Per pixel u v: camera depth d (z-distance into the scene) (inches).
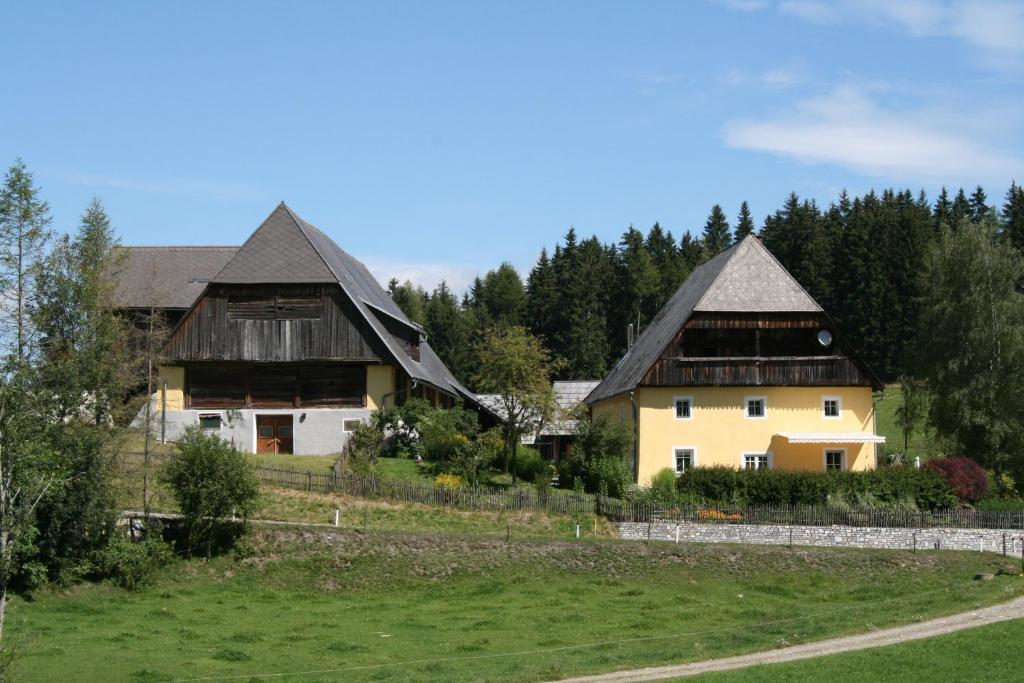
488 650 1125.1
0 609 942.4
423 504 1793.8
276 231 2267.5
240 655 1072.2
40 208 1342.3
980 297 2294.5
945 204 5447.8
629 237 5359.3
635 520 1780.3
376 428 2123.5
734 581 1567.4
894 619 1208.8
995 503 1973.4
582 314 4613.7
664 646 1123.3
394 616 1317.7
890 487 1959.9
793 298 2199.8
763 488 1963.6
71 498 1364.4
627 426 2174.0
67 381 1409.9
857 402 2186.3
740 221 5753.0
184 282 2501.2
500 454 2217.0
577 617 1307.8
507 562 1576.0
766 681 940.6
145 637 1164.5
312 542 1558.8
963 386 2290.8
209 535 1526.8
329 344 2187.5
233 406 2193.7
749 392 2180.1
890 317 4116.6
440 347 4862.2
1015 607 1259.2
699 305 2176.4
